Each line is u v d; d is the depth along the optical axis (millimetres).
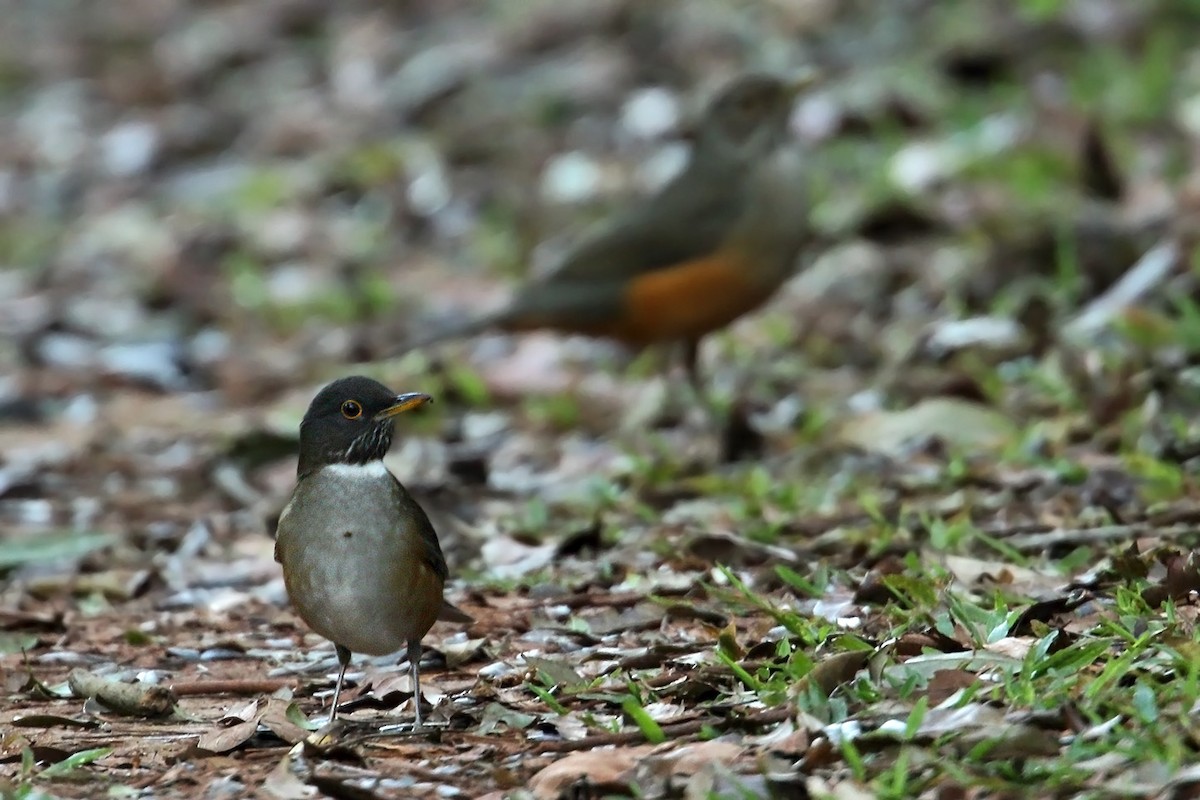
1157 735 6277
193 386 16422
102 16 30750
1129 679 6949
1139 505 9922
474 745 7148
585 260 14016
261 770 7012
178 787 6906
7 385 16281
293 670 8633
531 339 16344
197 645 9164
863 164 18391
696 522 10680
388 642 7387
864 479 11383
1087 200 16406
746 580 9289
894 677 7113
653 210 14000
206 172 23344
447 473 12492
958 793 6066
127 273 20250
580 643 8562
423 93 23297
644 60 22516
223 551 11273
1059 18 20141
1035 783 6141
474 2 26375
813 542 9766
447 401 14906
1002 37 20125
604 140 21094
